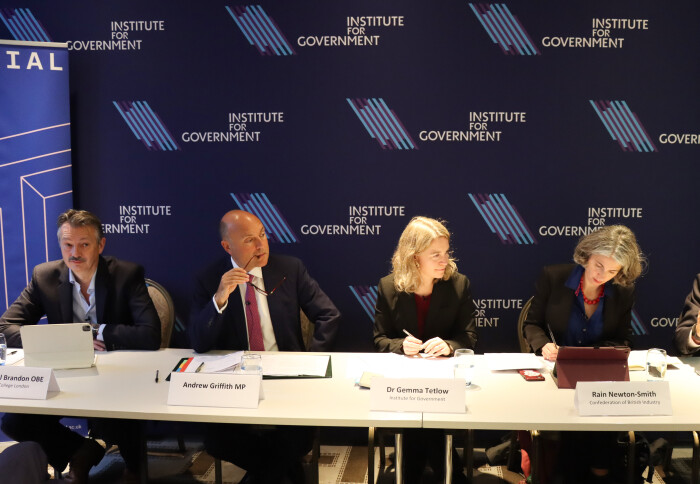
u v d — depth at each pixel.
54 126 3.19
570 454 2.55
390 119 3.27
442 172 3.29
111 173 3.38
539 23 3.19
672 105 3.22
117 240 3.43
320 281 3.40
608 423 1.94
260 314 2.91
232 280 2.63
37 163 3.18
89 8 3.30
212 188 3.37
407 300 2.79
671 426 1.95
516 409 2.05
